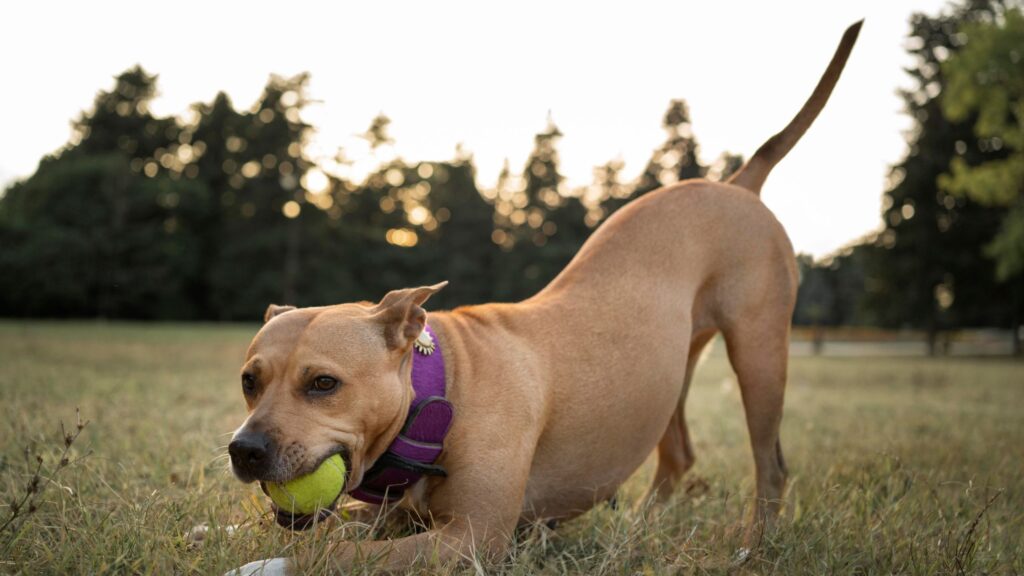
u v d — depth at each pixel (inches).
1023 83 984.3
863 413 327.3
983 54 983.6
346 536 118.6
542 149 2402.8
